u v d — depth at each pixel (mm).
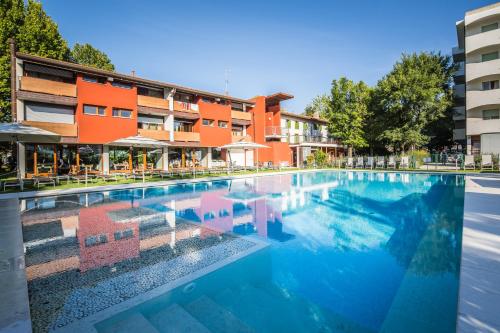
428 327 3045
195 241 5965
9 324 2811
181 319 3154
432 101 28078
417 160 26484
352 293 3826
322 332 2998
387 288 3939
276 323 3127
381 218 8344
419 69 30688
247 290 3887
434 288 3904
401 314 3305
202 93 26000
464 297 3096
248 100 30375
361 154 39312
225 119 27922
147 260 4867
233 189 14867
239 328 3033
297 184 17141
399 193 13266
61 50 23766
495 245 4809
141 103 21750
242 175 21328
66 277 4164
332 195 12852
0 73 19625
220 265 4699
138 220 7891
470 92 26984
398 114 30734
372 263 4863
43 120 17812
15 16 21172
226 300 3613
